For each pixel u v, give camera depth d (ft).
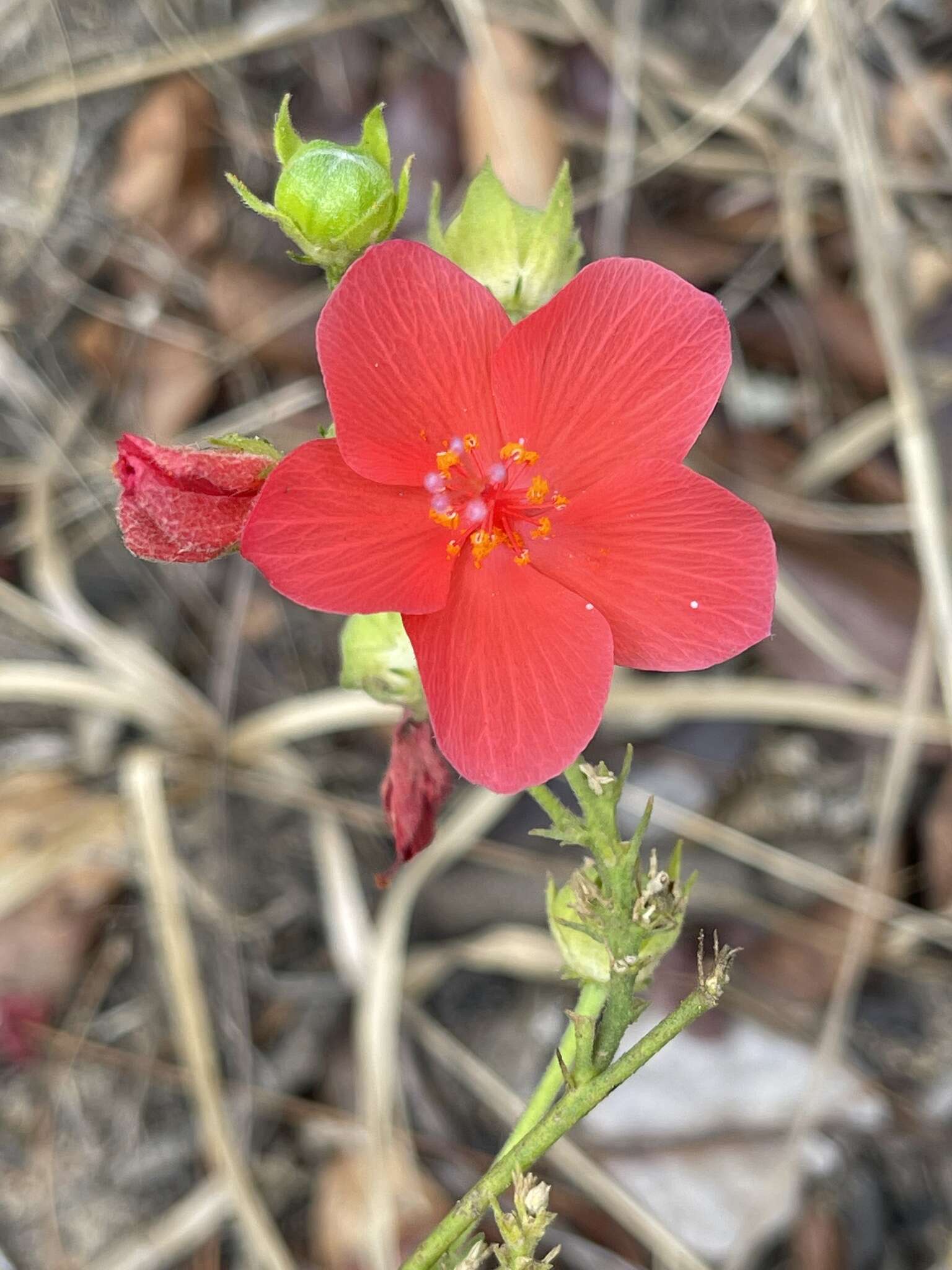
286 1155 0.59
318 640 0.69
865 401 0.72
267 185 0.75
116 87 0.74
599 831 0.30
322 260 0.34
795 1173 0.55
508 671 0.32
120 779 0.65
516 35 0.74
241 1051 0.60
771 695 0.64
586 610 0.32
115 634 0.66
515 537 0.33
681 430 0.32
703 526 0.32
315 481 0.30
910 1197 0.58
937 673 0.64
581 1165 0.56
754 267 0.74
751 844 0.63
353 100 0.75
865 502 0.70
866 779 0.66
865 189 0.65
